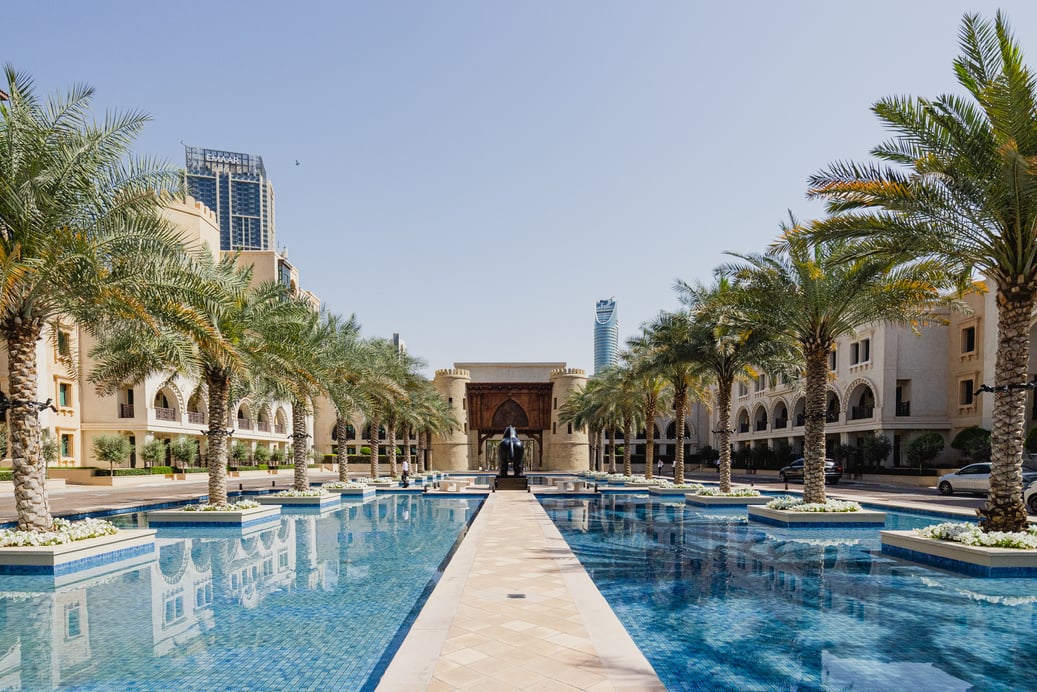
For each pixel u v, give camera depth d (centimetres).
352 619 704
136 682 524
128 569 1010
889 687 503
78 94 1020
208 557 1114
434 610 640
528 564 894
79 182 997
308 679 527
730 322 1900
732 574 932
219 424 1623
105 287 997
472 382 6331
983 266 1090
